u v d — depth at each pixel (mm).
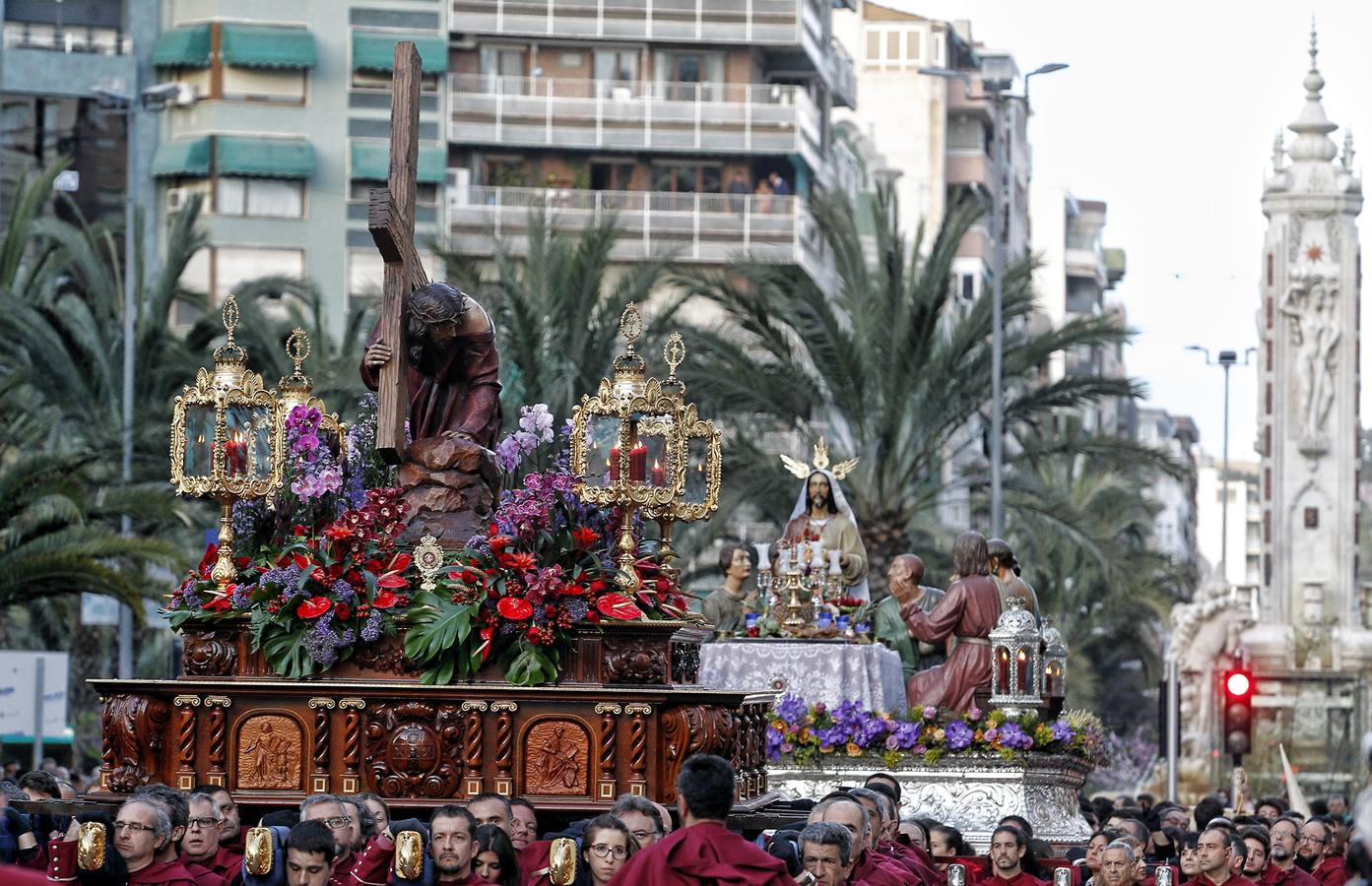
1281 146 76875
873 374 43031
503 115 74625
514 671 15219
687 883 11641
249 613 15398
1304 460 75938
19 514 34656
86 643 49000
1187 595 64938
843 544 27375
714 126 76000
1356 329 76125
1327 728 71438
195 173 71625
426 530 15875
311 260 72375
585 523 16250
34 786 16891
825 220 43750
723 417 44062
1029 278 45344
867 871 14352
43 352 43594
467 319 16359
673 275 44469
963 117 107500
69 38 72125
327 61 72688
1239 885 18719
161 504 36188
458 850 12578
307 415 16359
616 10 75938
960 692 25641
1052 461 67500
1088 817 26922
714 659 25281
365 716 15188
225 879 13477
